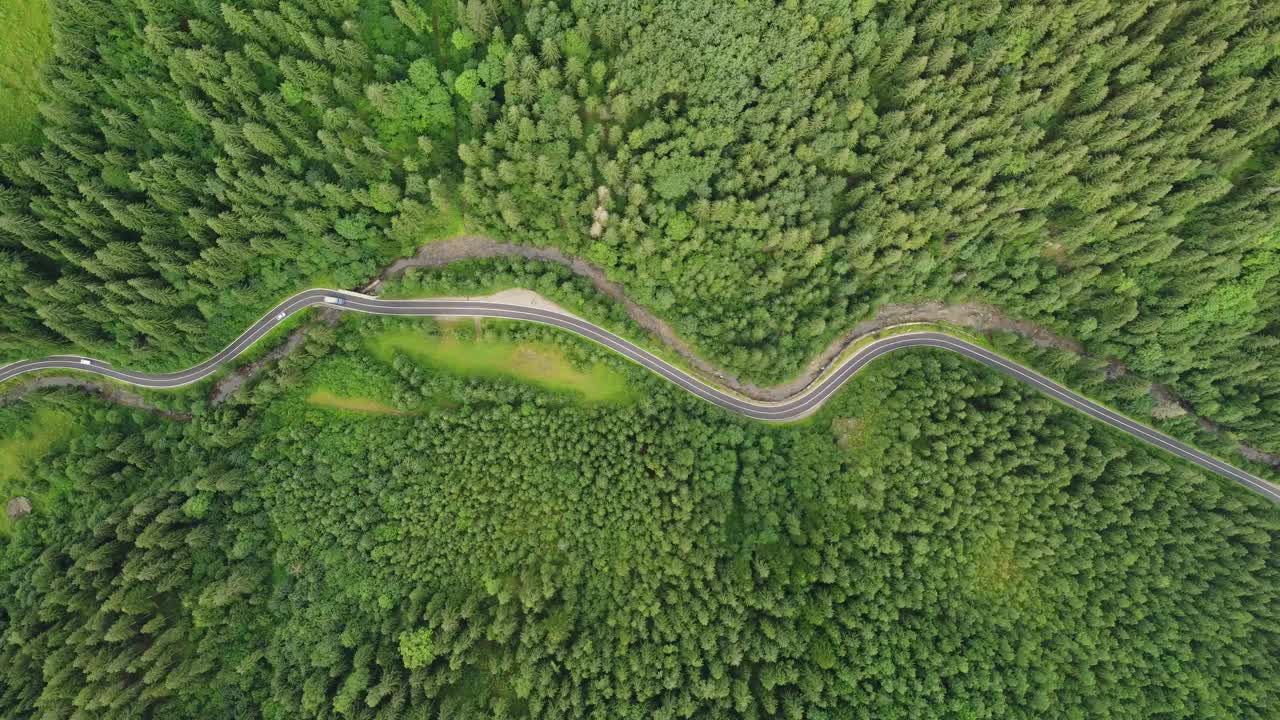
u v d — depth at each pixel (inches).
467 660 3093.0
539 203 3403.1
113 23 2817.4
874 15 2970.0
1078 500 3373.5
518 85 3093.0
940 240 3420.3
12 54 2842.0
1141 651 3297.2
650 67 3026.6
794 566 3262.8
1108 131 3053.6
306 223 3186.5
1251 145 3048.7
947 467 3403.1
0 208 2854.3
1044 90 3083.2
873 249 3353.8
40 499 3383.4
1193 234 3174.2
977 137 3174.2
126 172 3004.4
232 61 2815.0
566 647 3134.8
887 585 3240.7
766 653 3061.0
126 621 3075.8
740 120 3157.0
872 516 3393.2
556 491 3373.5
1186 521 3405.5
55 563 3203.7
